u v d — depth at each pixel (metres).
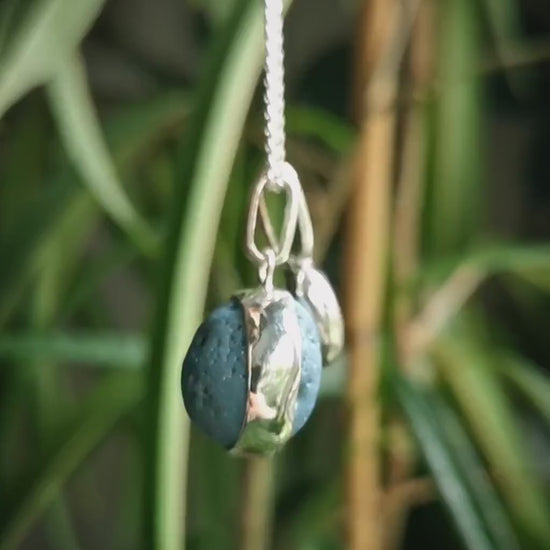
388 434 0.29
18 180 0.31
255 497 0.29
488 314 0.43
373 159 0.28
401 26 0.28
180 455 0.22
